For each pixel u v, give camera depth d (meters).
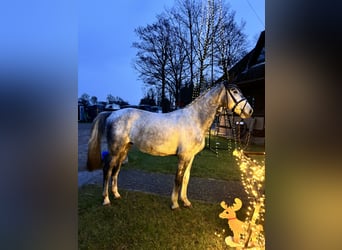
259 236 1.37
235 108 2.01
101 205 2.15
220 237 1.63
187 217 1.92
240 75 5.32
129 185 2.72
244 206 2.02
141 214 1.98
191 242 1.58
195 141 2.02
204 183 2.67
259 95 4.80
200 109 2.04
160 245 1.54
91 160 2.31
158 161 3.84
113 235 1.66
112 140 2.15
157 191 2.53
